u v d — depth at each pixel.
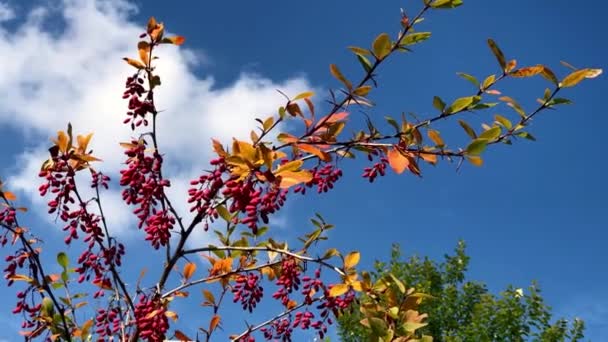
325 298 4.36
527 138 3.91
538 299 10.53
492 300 10.66
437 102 3.73
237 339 4.49
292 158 4.30
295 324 4.43
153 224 3.92
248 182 3.22
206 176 3.74
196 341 4.34
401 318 3.67
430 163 3.77
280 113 3.92
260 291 4.62
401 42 3.65
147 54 3.90
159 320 3.86
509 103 3.88
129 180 3.81
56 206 3.91
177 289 4.24
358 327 8.70
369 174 4.02
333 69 3.77
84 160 3.90
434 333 11.16
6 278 4.10
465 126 3.72
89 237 4.08
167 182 3.87
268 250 4.38
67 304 4.54
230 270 4.50
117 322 4.30
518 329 10.30
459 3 3.62
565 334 10.22
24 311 4.19
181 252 4.25
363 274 4.06
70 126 3.81
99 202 4.09
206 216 3.86
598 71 3.64
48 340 4.28
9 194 4.13
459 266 11.86
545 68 3.71
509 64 3.78
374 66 3.73
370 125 3.96
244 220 3.33
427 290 10.91
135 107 3.84
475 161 3.69
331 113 3.91
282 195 3.84
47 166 3.87
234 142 3.15
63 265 4.59
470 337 10.44
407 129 3.82
